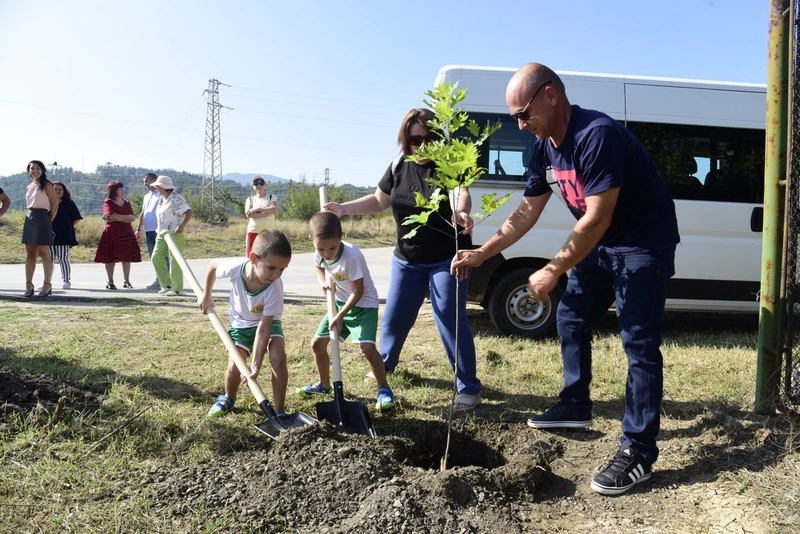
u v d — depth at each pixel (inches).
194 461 134.0
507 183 256.7
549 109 128.8
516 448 152.9
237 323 165.2
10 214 996.6
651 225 131.9
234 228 1069.1
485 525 115.6
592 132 122.7
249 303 157.6
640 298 131.3
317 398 181.3
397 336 184.7
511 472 129.8
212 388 183.8
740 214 259.9
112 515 110.7
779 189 157.4
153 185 379.9
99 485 121.3
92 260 701.9
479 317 313.9
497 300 263.1
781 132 157.5
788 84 156.1
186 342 237.6
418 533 111.1
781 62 156.3
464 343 173.9
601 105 258.4
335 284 173.9
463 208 166.9
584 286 154.6
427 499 118.8
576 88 258.5
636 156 128.8
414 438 162.7
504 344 249.6
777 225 158.2
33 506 112.7
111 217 412.8
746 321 324.5
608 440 156.8
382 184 184.1
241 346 165.0
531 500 127.3
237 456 137.6
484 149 257.3
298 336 255.0
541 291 126.8
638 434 131.9
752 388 190.4
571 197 137.2
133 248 422.0
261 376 198.8
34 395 158.4
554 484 134.7
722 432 152.5
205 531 107.8
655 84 260.4
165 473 127.6
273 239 149.2
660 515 121.7
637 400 132.1
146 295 385.1
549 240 257.4
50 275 362.0
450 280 173.2
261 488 121.0
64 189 411.2
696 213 259.1
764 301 160.9
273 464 129.1
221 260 162.2
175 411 162.1
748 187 261.1
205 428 149.6
